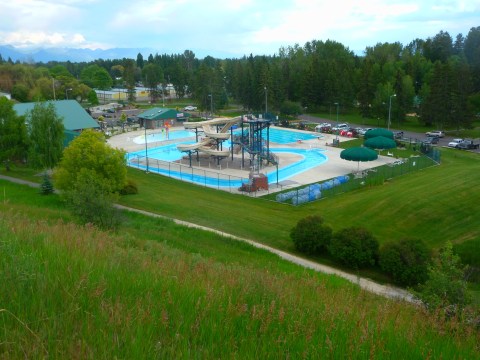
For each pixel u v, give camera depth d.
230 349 4.62
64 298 5.11
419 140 71.12
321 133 81.69
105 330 4.50
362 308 8.11
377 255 22.92
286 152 64.25
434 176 41.75
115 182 31.88
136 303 5.20
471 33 149.88
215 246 23.59
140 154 64.44
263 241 26.97
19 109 66.44
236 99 126.88
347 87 100.44
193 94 130.00
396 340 5.74
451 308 10.73
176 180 46.53
